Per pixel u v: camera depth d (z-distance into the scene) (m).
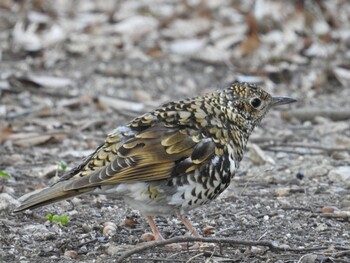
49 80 17.16
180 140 9.06
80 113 15.79
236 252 9.38
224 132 9.34
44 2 21.83
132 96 16.89
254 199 11.35
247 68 18.41
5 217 10.40
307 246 9.66
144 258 9.18
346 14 22.05
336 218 10.60
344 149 13.61
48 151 13.52
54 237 9.86
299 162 13.23
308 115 15.69
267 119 15.79
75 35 19.84
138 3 22.02
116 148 8.97
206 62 18.67
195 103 9.46
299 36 19.92
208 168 9.12
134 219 10.44
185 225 9.73
